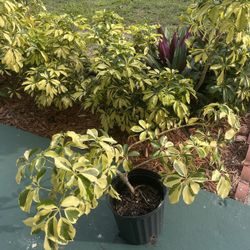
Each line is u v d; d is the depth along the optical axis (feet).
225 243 8.51
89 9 18.65
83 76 11.20
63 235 5.47
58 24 10.98
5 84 13.41
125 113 10.01
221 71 9.74
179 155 7.27
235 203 9.28
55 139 6.48
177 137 10.73
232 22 7.95
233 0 7.78
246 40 8.63
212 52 9.64
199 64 11.02
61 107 11.34
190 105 10.91
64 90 10.55
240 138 10.94
